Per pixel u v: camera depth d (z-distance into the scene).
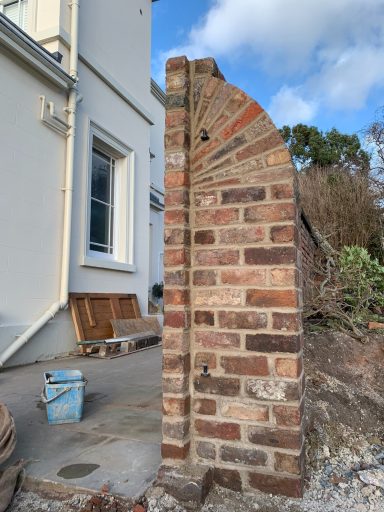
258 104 2.10
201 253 2.12
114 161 7.96
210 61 2.25
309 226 5.36
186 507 1.80
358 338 4.64
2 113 5.00
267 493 1.89
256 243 2.01
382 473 2.21
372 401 3.37
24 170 5.32
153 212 11.88
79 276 6.40
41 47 5.46
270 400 1.91
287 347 1.90
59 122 5.95
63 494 1.93
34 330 5.23
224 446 1.97
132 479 2.00
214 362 2.03
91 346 6.08
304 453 2.09
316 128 18.36
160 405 3.38
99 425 2.84
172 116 2.19
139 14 8.71
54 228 5.84
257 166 2.06
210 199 2.13
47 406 2.85
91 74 6.89
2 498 1.86
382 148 9.89
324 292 5.20
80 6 6.64
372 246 8.11
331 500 1.90
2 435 2.06
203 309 2.08
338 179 8.98
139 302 8.16
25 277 5.28
